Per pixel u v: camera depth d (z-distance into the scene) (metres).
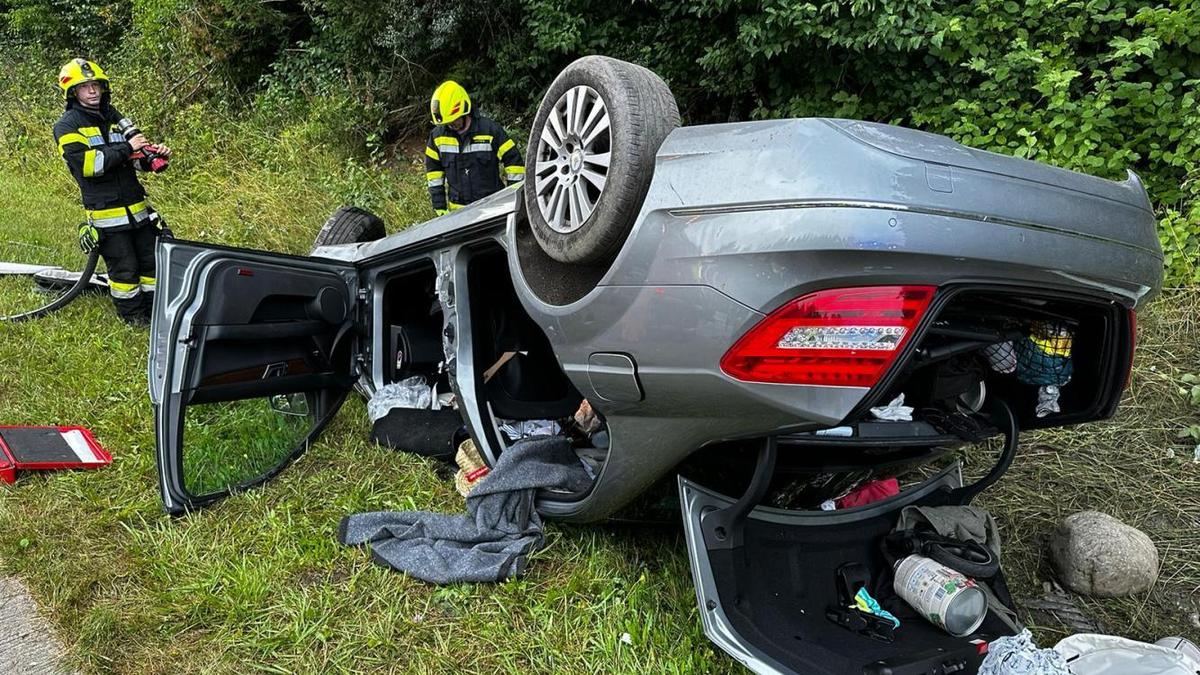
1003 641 1.71
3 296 4.73
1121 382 2.06
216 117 9.11
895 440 1.94
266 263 3.03
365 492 2.83
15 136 9.77
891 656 1.85
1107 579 2.42
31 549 2.43
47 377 3.63
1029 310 1.99
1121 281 1.83
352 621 2.17
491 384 3.04
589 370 2.02
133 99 9.72
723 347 1.69
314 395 3.31
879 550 2.21
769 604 1.98
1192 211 4.08
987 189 1.63
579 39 6.84
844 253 1.53
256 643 2.07
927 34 4.82
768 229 1.60
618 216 1.85
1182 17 4.12
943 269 1.57
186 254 2.79
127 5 12.01
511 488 2.46
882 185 1.54
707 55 5.74
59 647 2.07
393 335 3.53
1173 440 3.22
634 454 2.06
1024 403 2.28
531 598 2.27
